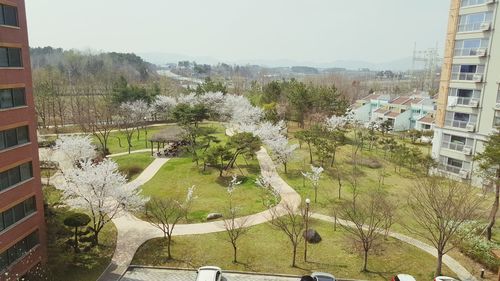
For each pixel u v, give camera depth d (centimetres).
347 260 2481
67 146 4344
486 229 2773
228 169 4375
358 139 5978
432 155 4478
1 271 1967
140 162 4669
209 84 8200
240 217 3114
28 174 2211
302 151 5088
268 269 2372
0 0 1948
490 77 3778
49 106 7612
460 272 2361
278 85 7781
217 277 2155
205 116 5953
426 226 2517
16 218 2111
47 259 2325
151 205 3062
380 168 4544
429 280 2277
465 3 3972
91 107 8075
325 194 3644
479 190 3669
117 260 2452
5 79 2003
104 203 2917
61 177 3981
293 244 2481
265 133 4772
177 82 14588
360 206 3144
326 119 5791
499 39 3681
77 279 2230
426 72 16488
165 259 2472
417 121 7169
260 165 4556
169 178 4128
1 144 2003
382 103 8594
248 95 9300
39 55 16475
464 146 4062
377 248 2619
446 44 4212
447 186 3125
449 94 4200
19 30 2097
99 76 11169
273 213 3112
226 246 2644
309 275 2222
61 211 2786
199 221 3038
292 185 3903
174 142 5241
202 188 3822
